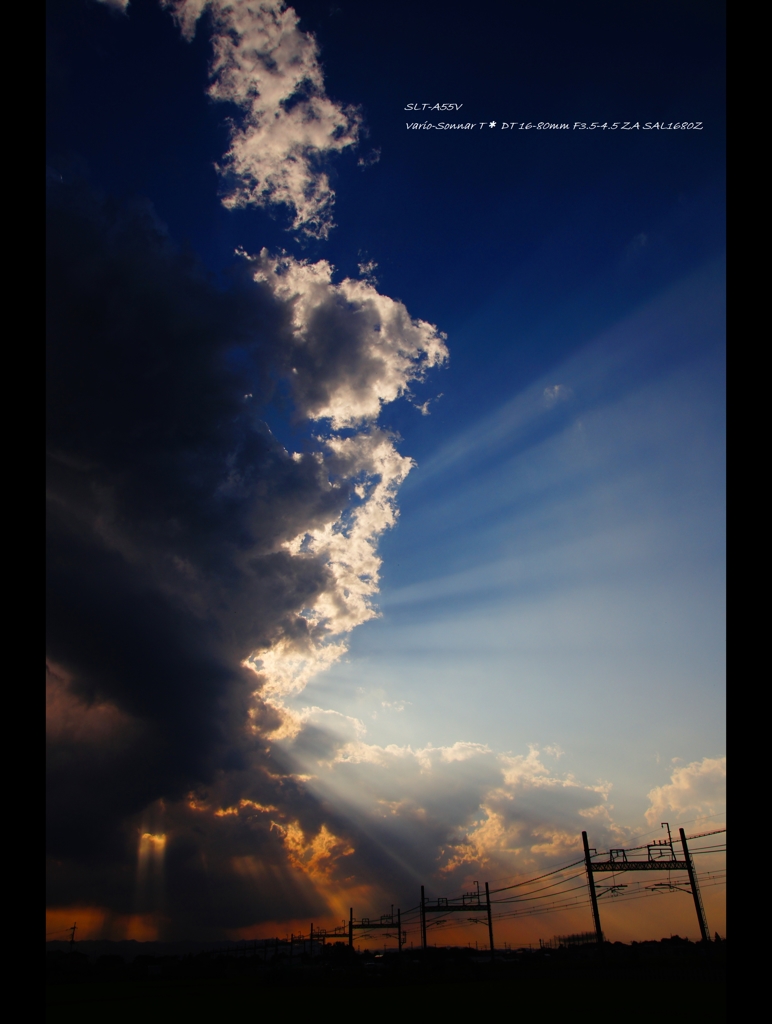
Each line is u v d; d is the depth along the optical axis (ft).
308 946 364.99
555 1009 145.69
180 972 343.87
